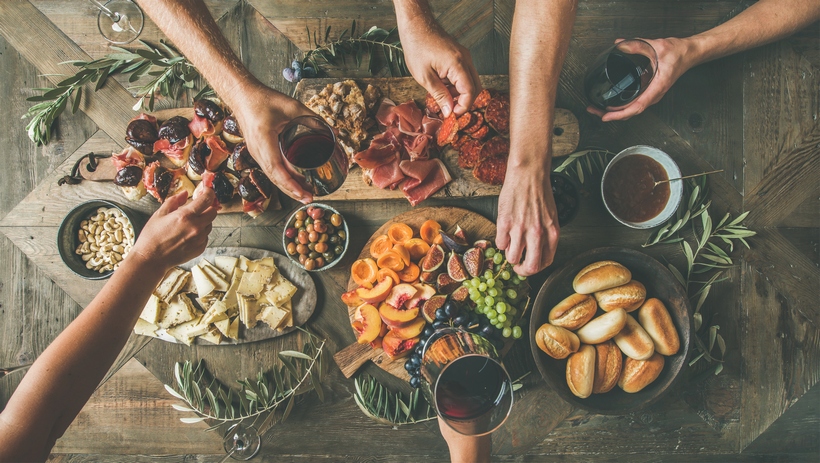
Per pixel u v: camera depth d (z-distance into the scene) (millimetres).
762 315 1528
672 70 1429
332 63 1545
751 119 1553
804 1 1436
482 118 1425
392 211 1524
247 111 1096
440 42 1163
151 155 1500
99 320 979
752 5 1499
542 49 1134
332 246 1467
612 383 1380
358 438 1529
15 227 1562
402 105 1437
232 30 1570
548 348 1349
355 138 1435
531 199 1192
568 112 1479
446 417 990
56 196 1566
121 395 1532
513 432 1516
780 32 1461
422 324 1403
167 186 1438
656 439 1520
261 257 1504
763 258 1531
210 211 1062
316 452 1528
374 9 1569
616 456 1519
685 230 1532
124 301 1001
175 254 1045
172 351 1532
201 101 1425
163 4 1036
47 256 1561
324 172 1055
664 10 1562
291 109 1113
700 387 1525
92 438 1534
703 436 1519
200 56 1080
